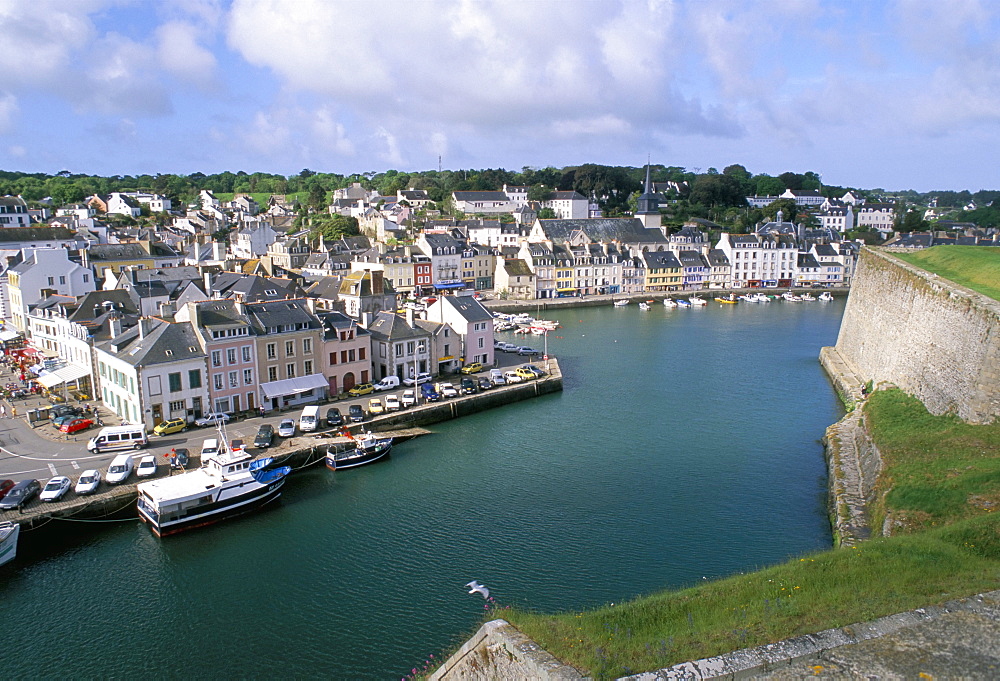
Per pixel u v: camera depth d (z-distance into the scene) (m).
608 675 27.75
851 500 54.38
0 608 44.19
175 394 69.31
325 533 53.31
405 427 75.94
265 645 40.50
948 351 66.38
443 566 48.41
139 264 134.25
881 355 89.31
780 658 27.69
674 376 101.56
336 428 71.06
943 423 61.59
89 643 40.94
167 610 43.94
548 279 182.88
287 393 76.00
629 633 31.92
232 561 49.47
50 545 51.62
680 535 52.47
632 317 158.75
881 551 38.31
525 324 140.38
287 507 57.66
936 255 104.62
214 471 56.00
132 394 68.44
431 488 61.28
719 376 101.75
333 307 106.06
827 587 34.59
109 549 51.09
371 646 40.19
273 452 63.97
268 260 137.25
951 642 28.41
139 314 92.19
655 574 47.06
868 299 103.75
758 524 54.12
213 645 40.56
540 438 74.25
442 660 38.75
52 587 46.44
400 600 44.53
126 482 56.91
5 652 40.22
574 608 43.19
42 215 198.50
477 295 176.12
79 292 113.81
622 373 103.25
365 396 82.12
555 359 106.25
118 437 63.44
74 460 61.16
